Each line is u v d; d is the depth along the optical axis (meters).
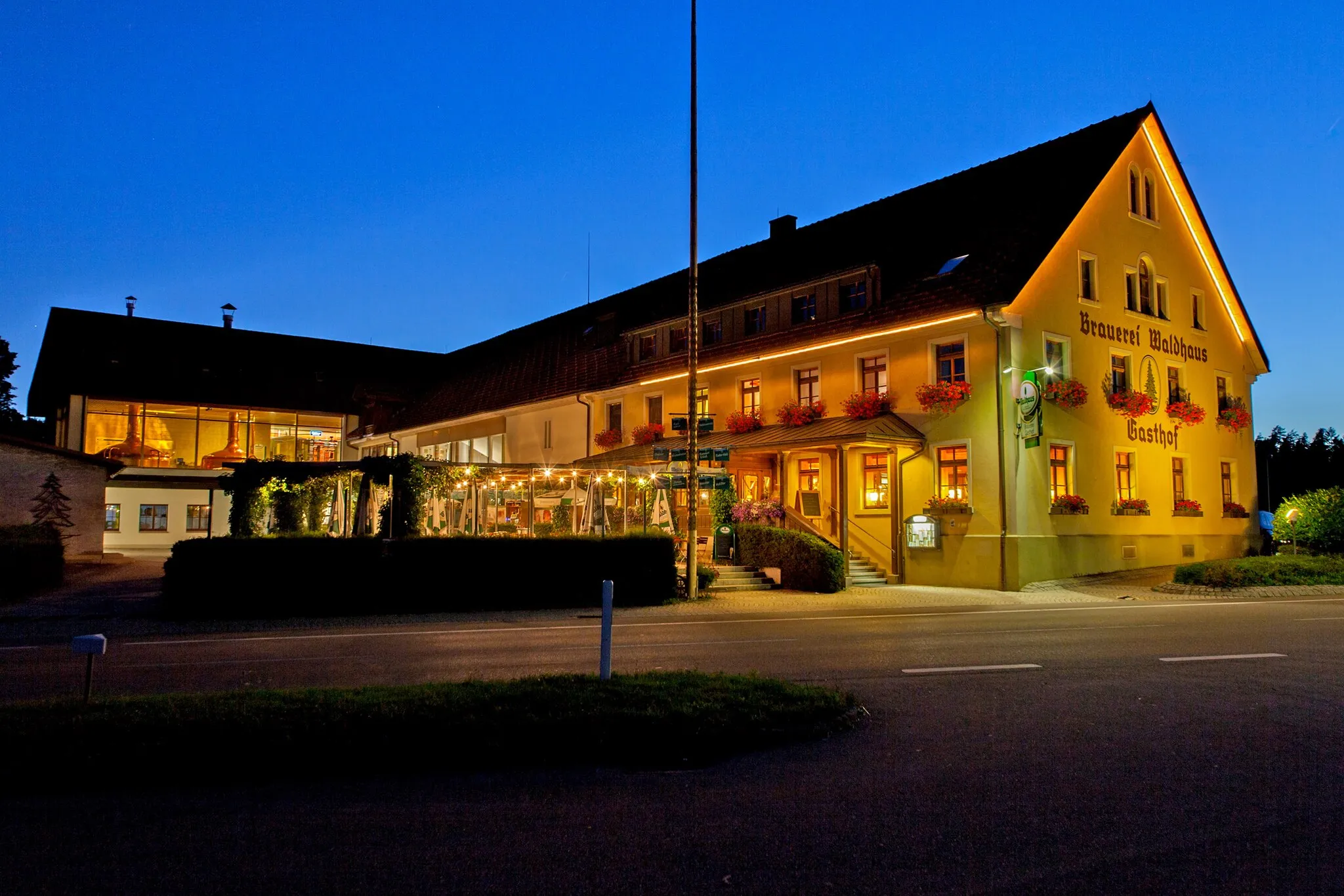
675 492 27.47
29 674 10.06
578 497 27.78
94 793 5.64
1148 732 7.21
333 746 6.18
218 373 48.28
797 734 6.94
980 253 24.44
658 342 33.66
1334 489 27.39
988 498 22.55
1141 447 26.23
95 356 45.28
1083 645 12.12
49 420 53.62
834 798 5.60
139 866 4.51
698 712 7.14
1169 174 28.52
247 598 16.62
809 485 27.58
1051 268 23.80
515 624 15.31
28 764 5.77
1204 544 28.08
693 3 19.70
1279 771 6.13
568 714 6.98
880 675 9.82
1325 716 7.75
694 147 19.64
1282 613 16.66
